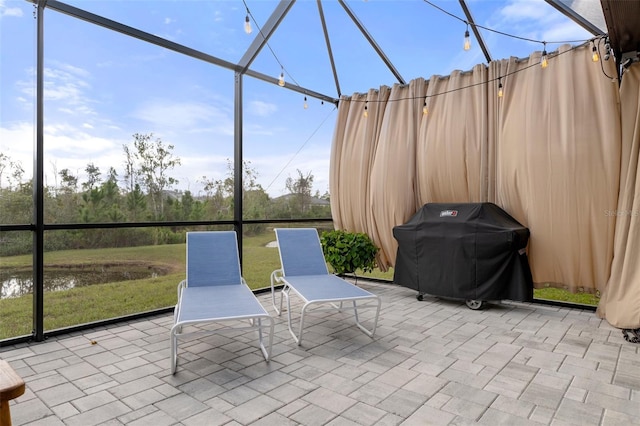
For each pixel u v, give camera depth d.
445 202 5.57
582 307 4.83
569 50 4.48
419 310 4.82
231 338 3.75
